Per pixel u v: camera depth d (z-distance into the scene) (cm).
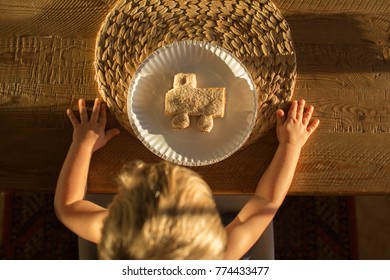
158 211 61
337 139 89
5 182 90
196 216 63
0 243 142
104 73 89
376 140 89
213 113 84
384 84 90
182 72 87
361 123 89
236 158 89
